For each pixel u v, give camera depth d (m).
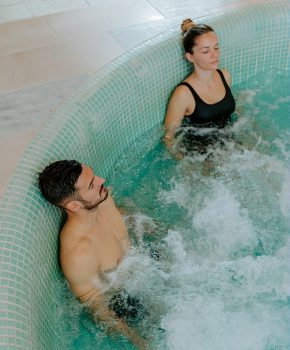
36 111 2.56
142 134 2.29
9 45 3.04
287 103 2.40
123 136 2.16
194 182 2.05
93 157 1.95
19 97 2.65
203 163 2.11
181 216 1.92
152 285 1.69
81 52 2.95
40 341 1.38
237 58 2.47
